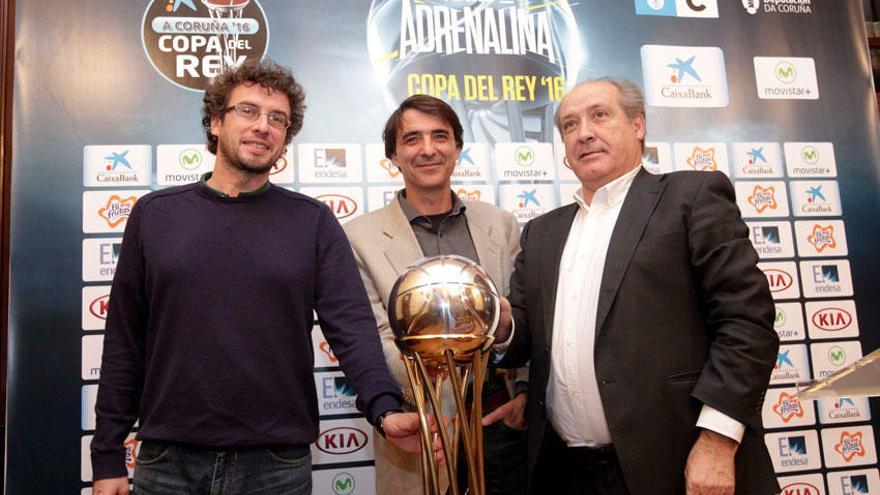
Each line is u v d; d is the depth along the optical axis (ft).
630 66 7.88
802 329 7.63
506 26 7.72
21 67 6.83
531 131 7.61
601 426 4.58
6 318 6.97
